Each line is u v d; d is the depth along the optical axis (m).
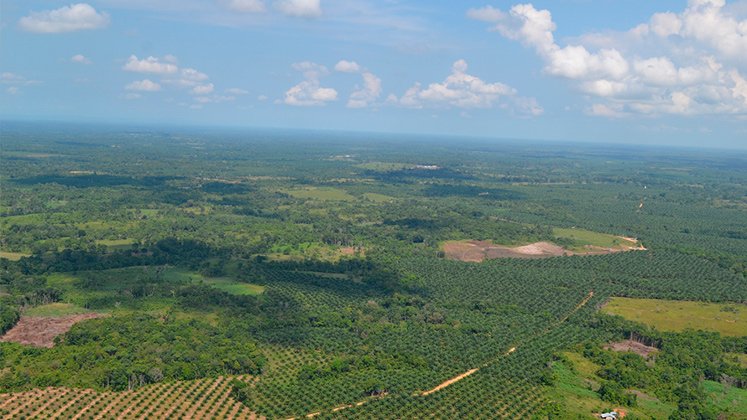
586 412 177.00
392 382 187.12
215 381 186.88
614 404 184.25
